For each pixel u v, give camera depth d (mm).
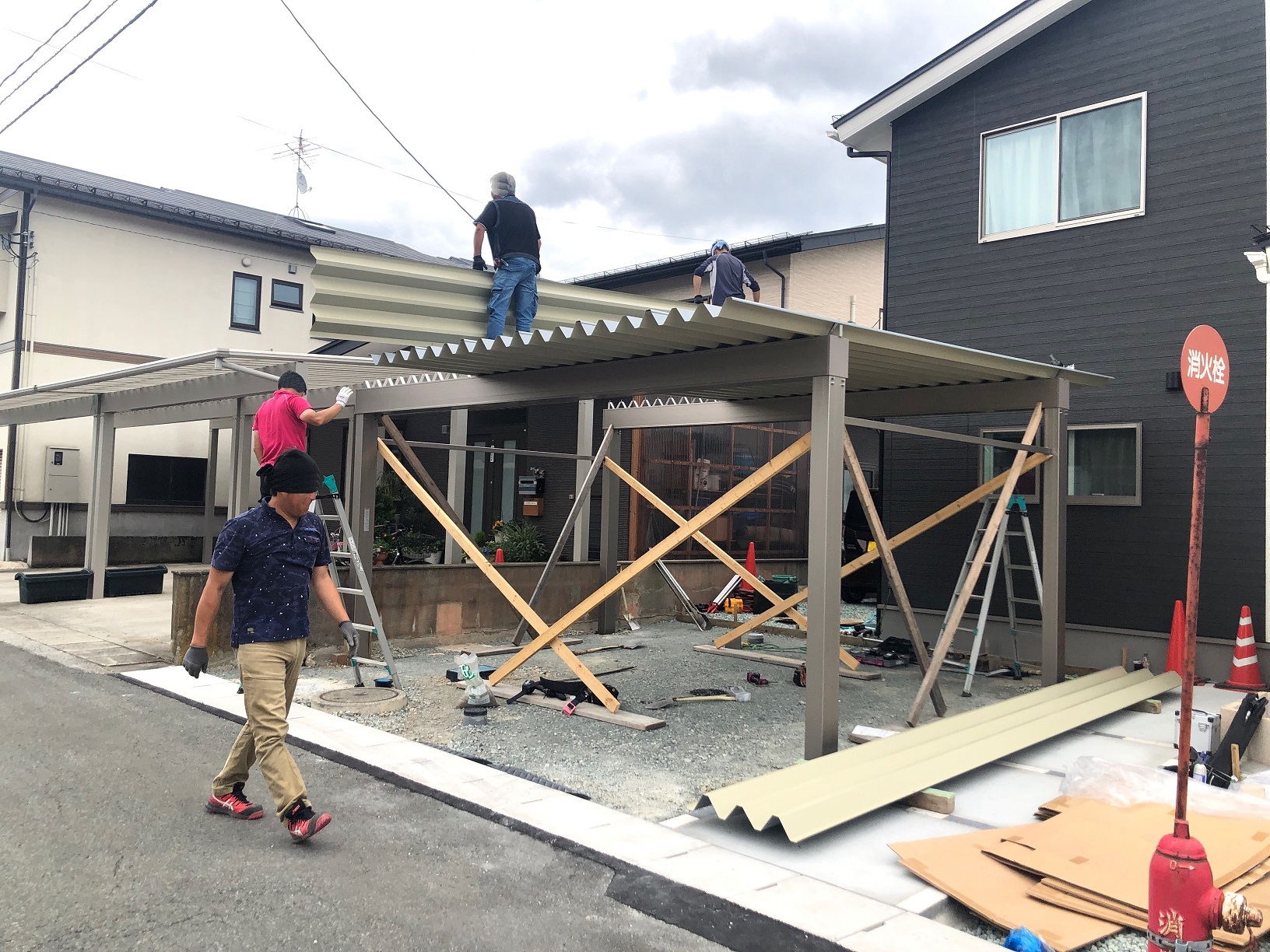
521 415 12539
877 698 6805
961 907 3166
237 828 3645
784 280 14273
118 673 6602
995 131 8562
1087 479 7941
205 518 14570
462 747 5152
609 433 8664
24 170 14875
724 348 5281
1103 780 4137
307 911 2928
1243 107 7223
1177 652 7137
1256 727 4953
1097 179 7973
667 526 11508
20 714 5395
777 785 4016
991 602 8430
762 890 3166
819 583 4766
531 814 3867
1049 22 8102
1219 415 7250
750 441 12844
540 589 8172
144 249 15867
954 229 8812
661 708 6184
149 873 3178
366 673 7102
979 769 4812
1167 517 7457
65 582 10711
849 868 3445
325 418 5531
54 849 3383
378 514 12688
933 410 7000
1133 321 7699
